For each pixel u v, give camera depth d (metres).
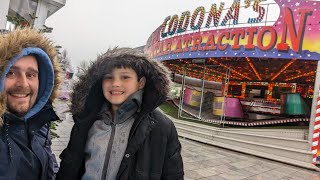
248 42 8.45
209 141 9.55
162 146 1.70
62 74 1.71
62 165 1.79
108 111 1.81
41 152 1.58
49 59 1.55
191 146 8.82
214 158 7.42
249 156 8.21
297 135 8.55
